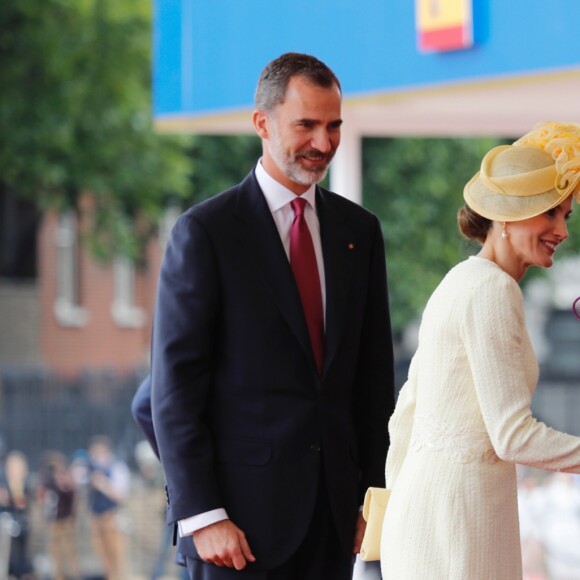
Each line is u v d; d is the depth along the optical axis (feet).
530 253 43.34
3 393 273.33
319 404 49.49
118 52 257.14
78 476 207.82
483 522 42.24
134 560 208.95
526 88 87.10
